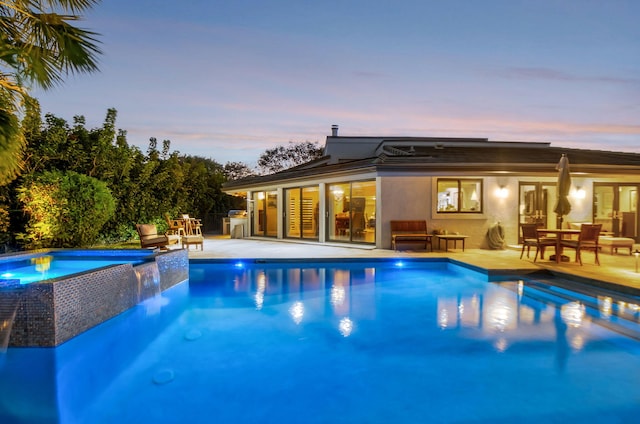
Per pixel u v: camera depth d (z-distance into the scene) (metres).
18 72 6.52
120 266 6.52
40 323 4.88
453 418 3.68
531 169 13.34
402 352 5.32
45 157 13.15
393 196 13.92
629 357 5.07
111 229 16.28
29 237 11.77
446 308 7.41
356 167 13.91
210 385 4.45
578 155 16.73
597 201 14.60
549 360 4.98
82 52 7.09
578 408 3.82
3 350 4.88
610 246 11.28
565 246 10.37
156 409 3.94
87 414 3.88
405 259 11.94
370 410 3.85
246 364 5.00
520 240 14.16
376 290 8.95
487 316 6.87
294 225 17.62
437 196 14.00
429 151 17.31
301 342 5.76
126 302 6.67
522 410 3.80
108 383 4.55
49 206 11.70
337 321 6.72
